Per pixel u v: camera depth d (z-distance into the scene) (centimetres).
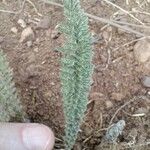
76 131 10
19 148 9
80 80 9
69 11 8
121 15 13
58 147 11
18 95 12
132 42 12
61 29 9
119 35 13
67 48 9
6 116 10
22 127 9
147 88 12
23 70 12
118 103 12
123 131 11
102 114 12
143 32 13
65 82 9
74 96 9
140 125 11
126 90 12
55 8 13
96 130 11
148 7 13
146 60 12
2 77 10
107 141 11
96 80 12
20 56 12
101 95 12
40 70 12
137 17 13
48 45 12
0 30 13
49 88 12
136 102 12
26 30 13
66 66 9
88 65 9
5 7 13
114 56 12
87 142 11
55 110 12
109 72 12
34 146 9
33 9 13
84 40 9
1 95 10
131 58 12
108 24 13
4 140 9
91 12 13
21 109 11
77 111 10
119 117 12
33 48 12
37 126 9
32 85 12
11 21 13
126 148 11
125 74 12
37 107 12
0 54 10
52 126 12
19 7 13
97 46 12
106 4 13
